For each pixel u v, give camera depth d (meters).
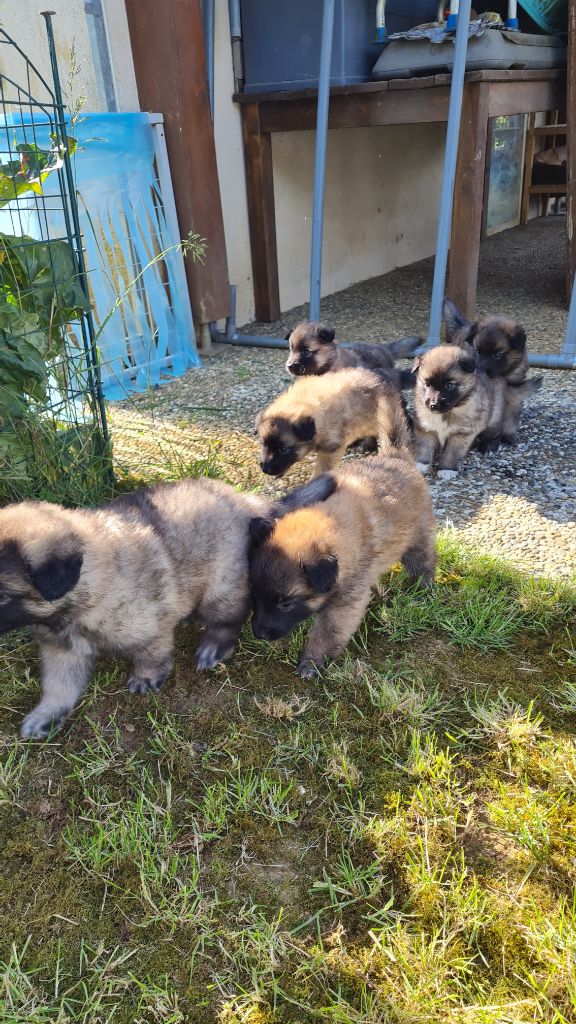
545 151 3.77
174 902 0.59
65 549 0.68
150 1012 0.53
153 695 0.82
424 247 3.22
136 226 1.74
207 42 1.97
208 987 0.54
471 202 1.94
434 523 0.98
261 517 0.87
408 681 0.82
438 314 1.90
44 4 1.61
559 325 2.08
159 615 0.78
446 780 0.69
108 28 1.75
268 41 2.08
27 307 1.07
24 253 1.04
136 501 0.86
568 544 1.07
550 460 1.36
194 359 1.95
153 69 1.79
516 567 1.01
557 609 0.92
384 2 2.03
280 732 0.76
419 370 1.35
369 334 2.13
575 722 0.76
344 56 2.02
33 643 0.90
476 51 1.84
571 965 0.53
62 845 0.65
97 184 1.63
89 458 1.13
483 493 1.25
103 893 0.61
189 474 1.26
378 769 0.71
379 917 0.58
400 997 0.53
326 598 0.83
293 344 1.63
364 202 2.76
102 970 0.55
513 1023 0.51
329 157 2.54
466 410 1.31
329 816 0.67
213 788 0.69
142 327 1.81
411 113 1.95
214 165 1.92
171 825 0.66
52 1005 0.53
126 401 1.69
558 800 0.66
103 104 1.79
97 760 0.72
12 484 1.04
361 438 1.45
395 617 0.91
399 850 0.63
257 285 2.34
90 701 0.81
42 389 1.08
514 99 2.00
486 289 2.53
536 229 3.65
